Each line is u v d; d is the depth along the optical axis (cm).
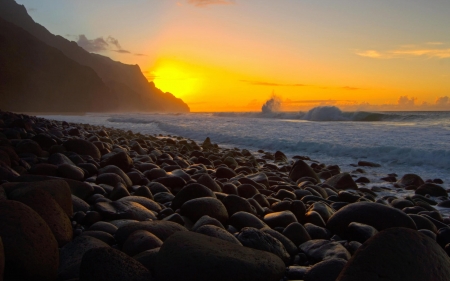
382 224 387
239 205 419
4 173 432
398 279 197
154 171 604
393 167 1023
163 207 434
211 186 523
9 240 228
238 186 545
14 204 251
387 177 868
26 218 244
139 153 960
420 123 2247
